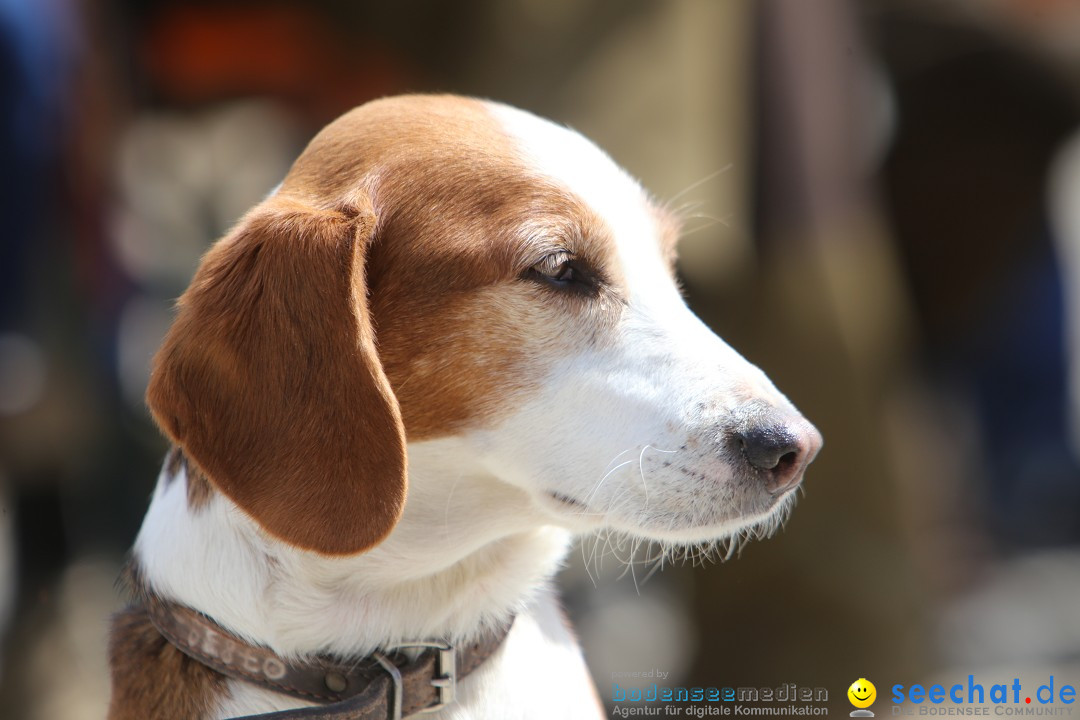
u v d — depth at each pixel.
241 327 5.23
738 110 9.25
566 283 5.55
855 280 9.49
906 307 12.16
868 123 11.41
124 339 11.04
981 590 12.93
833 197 9.32
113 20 10.82
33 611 10.38
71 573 10.86
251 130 11.22
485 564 5.57
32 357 9.73
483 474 5.52
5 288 9.44
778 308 9.21
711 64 9.25
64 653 10.34
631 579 11.91
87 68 10.20
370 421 5.11
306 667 5.32
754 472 5.29
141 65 11.42
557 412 5.43
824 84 9.33
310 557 5.27
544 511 5.48
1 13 9.10
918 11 12.06
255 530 5.31
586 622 11.52
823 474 9.38
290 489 5.13
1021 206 12.29
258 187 11.01
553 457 5.41
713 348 5.55
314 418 5.15
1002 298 12.66
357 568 5.32
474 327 5.44
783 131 9.15
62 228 10.05
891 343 10.25
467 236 5.45
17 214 9.35
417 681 5.35
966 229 12.38
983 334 12.81
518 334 5.46
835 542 9.35
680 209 7.32
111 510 11.08
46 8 9.49
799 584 9.40
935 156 12.24
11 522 10.34
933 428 12.87
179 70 11.34
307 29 10.91
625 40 8.96
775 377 9.34
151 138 11.46
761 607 9.54
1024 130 12.06
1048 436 13.22
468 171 5.57
